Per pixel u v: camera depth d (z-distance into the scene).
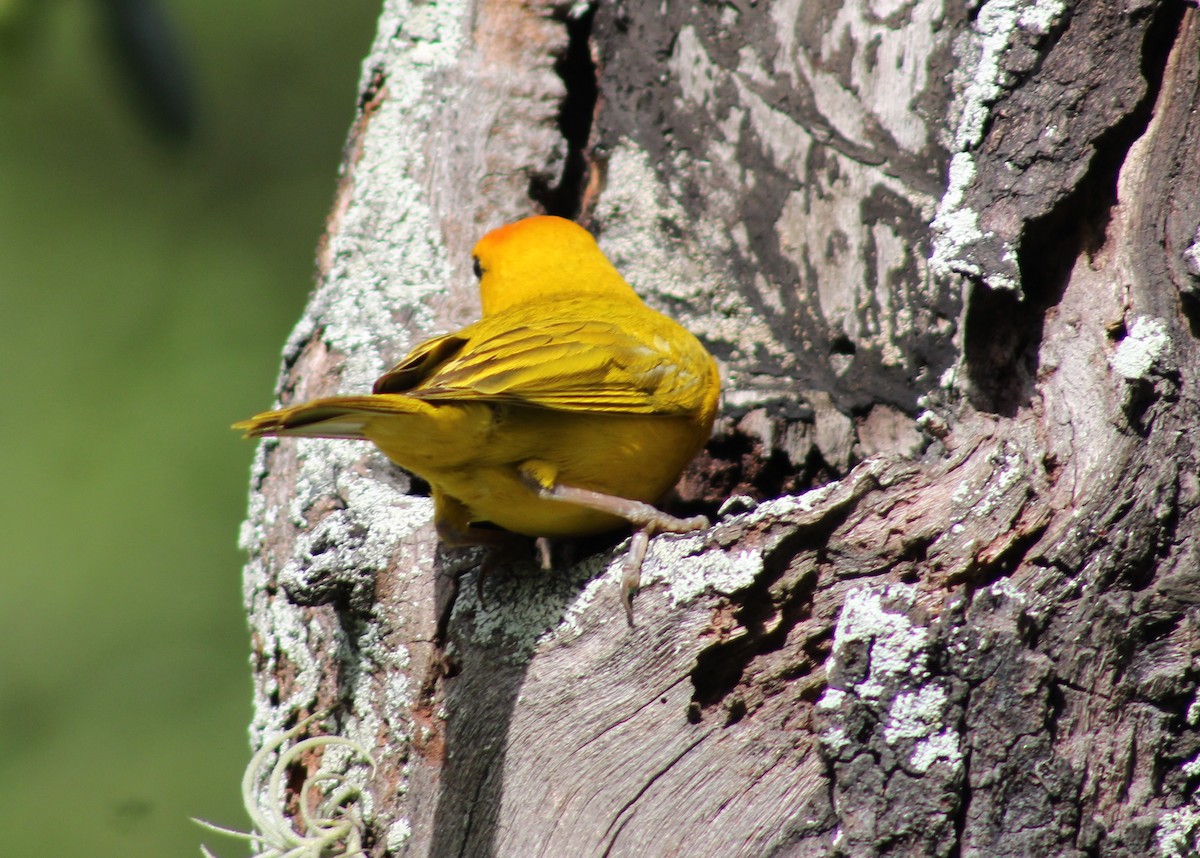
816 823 6.70
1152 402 6.87
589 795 7.02
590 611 7.33
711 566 7.02
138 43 9.16
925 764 6.48
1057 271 7.54
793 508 6.94
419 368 7.71
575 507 7.63
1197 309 6.96
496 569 8.02
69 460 16.41
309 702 8.65
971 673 6.52
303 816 7.96
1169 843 6.49
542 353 7.48
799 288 9.78
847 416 9.17
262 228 18.66
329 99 19.34
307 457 9.36
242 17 19.31
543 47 11.10
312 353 10.05
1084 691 6.58
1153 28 7.35
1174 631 6.61
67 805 14.88
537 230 9.28
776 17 10.44
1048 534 6.74
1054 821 6.43
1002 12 7.75
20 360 17.08
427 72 11.23
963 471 6.96
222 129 18.88
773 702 6.96
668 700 7.02
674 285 10.05
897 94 9.71
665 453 8.02
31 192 18.28
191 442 16.70
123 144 18.61
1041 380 7.22
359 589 8.30
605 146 10.99
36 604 15.70
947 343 9.00
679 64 10.85
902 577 6.88
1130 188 7.25
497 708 7.43
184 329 17.61
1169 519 6.69
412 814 7.65
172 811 14.82
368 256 10.41
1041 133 7.49
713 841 6.77
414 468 7.52
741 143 10.38
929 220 9.29
